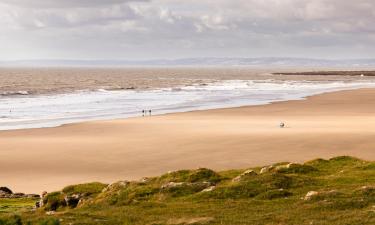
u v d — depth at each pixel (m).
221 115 98.50
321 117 95.12
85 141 68.12
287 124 84.56
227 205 24.75
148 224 21.77
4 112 104.81
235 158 56.94
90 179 48.03
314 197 24.66
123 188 29.25
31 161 55.81
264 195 25.91
